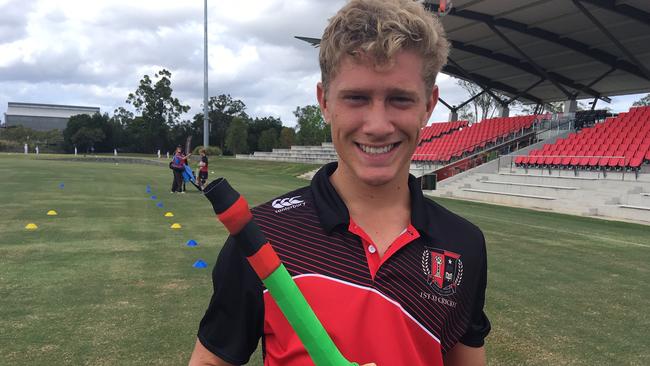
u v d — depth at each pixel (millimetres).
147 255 6156
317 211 1143
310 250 1084
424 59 1043
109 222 8695
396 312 1047
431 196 18156
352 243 1095
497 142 23766
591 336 3846
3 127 79250
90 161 38844
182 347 3361
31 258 5805
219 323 1102
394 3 1026
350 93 1020
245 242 761
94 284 4805
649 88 23734
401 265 1092
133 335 3547
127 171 24875
